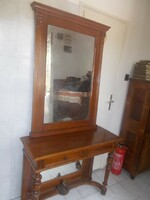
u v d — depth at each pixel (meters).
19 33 1.38
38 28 1.38
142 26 2.28
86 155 1.53
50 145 1.43
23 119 1.57
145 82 2.15
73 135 1.68
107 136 1.73
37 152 1.30
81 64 1.71
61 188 1.82
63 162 1.40
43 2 1.44
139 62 2.26
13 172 1.65
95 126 1.92
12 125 1.53
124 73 2.31
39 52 1.42
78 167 2.02
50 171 1.83
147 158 2.41
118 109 2.42
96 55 1.77
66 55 1.61
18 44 1.40
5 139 1.53
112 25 1.98
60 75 1.62
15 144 1.59
